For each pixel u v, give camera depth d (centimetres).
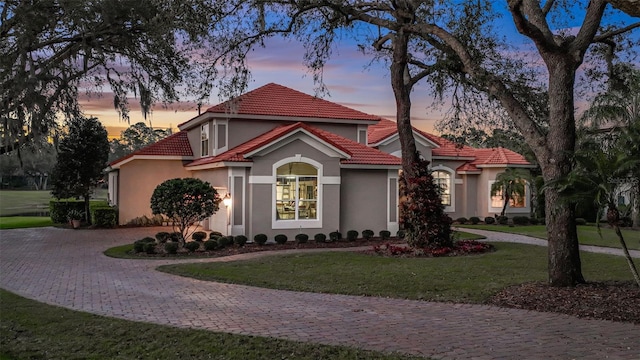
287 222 2006
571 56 1058
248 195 1972
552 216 1074
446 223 1698
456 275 1235
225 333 747
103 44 1274
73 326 784
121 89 1411
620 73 1493
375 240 2072
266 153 1967
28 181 6588
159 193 1708
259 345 685
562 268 1064
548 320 836
